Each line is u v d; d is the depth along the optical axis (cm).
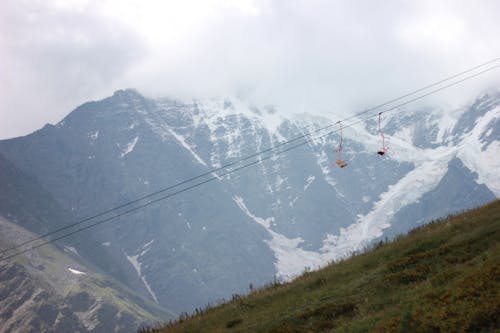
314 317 4181
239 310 5156
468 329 2947
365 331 3456
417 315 3284
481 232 4678
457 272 3847
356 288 4488
